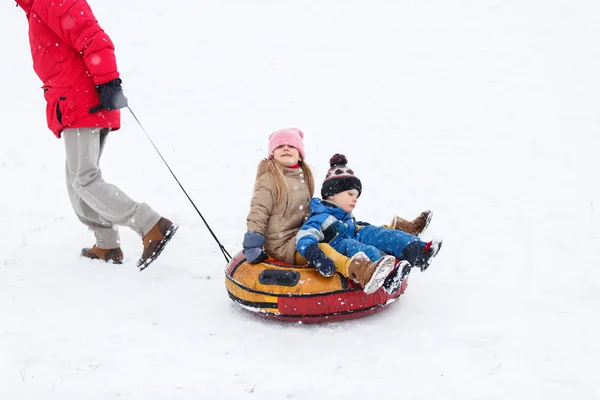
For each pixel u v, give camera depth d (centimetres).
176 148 1953
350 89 2564
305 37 3272
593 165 1783
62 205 1523
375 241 987
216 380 779
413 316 966
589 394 741
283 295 924
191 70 2759
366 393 748
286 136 1023
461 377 783
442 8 3797
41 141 1989
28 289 1062
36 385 763
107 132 1176
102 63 1083
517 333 898
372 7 3809
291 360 833
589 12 3681
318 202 1009
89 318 958
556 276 1112
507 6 3831
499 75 2731
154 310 994
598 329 905
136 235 1341
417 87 2586
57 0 1068
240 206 1520
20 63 2831
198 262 1202
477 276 1126
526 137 2047
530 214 1443
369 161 1838
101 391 753
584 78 2677
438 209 1495
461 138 2042
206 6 3769
